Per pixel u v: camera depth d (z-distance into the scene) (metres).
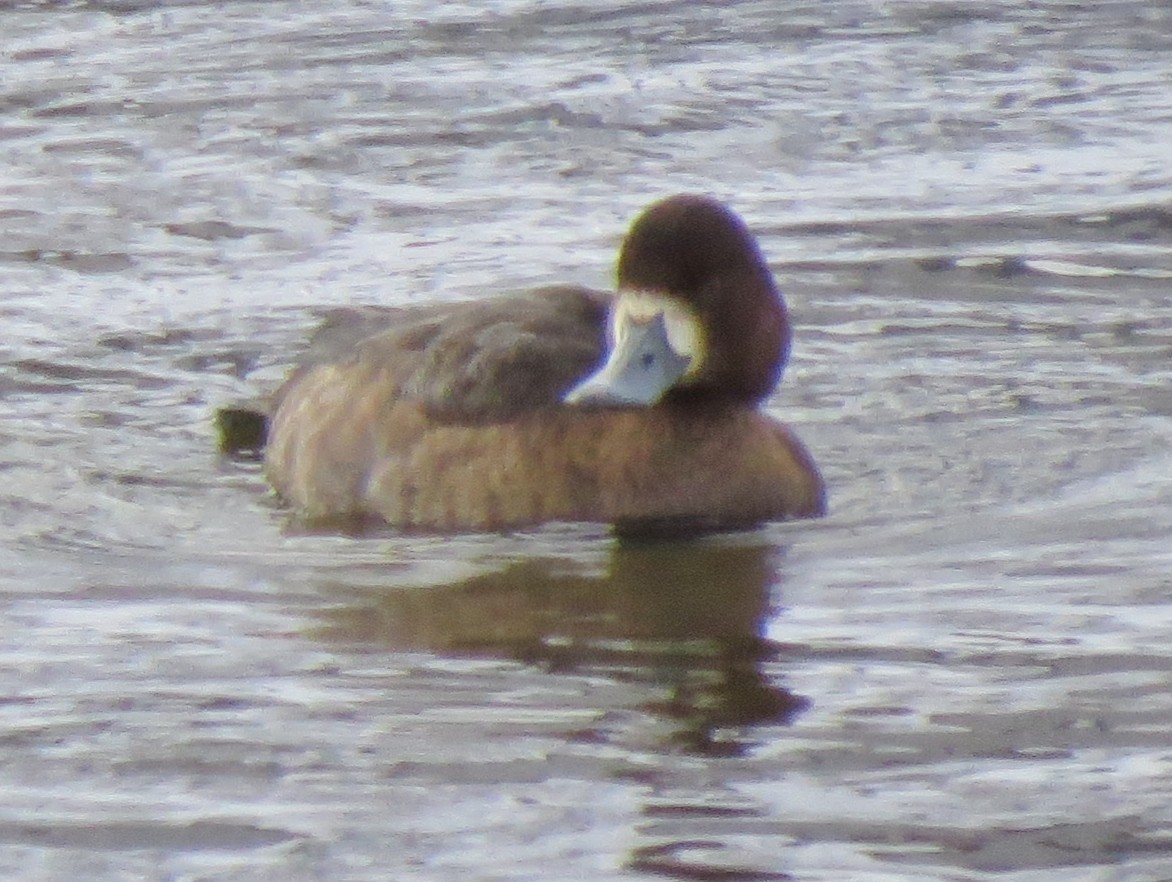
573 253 15.30
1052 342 13.71
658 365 10.84
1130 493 11.25
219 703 8.75
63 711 8.71
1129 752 8.12
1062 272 14.94
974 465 11.75
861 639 9.34
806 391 12.95
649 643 9.33
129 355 13.66
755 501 10.98
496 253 15.35
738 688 8.80
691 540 10.76
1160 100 18.53
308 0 21.33
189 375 13.38
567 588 10.08
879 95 18.66
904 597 9.88
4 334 13.95
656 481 10.95
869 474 11.69
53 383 13.21
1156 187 16.52
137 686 8.95
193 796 7.93
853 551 10.55
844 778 7.95
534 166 17.14
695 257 10.88
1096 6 21.03
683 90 18.69
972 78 19.08
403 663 9.15
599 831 7.58
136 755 8.28
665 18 20.75
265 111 18.19
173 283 14.92
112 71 19.22
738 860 7.35
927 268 15.05
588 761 8.13
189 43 20.03
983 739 8.27
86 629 9.62
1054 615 9.58
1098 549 10.45
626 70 19.25
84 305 14.51
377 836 7.59
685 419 11.05
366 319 12.30
